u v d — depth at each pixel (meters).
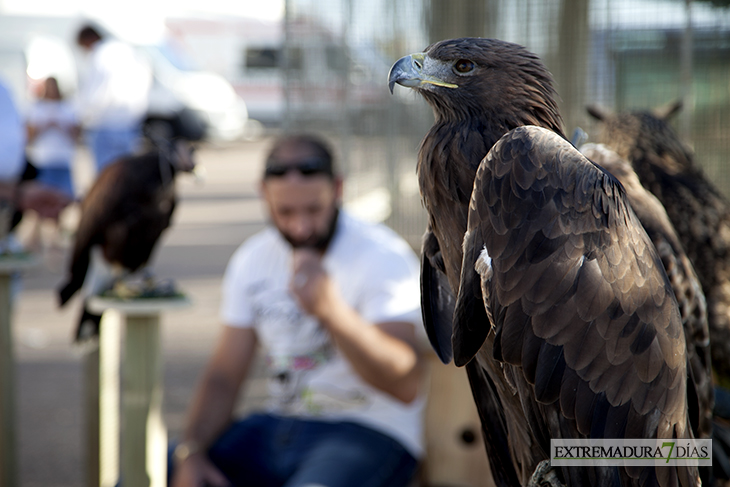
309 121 4.78
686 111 3.92
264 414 2.86
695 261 2.07
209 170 15.35
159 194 3.54
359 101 4.80
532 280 1.25
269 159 2.83
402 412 2.78
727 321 2.03
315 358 2.82
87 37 8.08
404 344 2.71
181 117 16.81
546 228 1.27
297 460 2.70
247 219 10.63
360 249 2.87
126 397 2.66
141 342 2.66
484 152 1.46
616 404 1.25
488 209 1.31
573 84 4.25
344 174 4.82
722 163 4.02
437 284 1.63
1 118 3.34
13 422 3.24
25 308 6.73
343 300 2.82
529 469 1.59
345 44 4.74
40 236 8.00
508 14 4.43
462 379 3.31
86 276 3.68
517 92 1.48
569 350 1.24
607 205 1.30
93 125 7.91
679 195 2.10
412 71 1.53
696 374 1.71
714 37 4.04
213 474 2.72
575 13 4.23
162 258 8.38
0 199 3.21
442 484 3.34
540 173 1.29
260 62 20.03
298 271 2.56
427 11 4.63
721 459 1.81
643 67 4.12
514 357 1.26
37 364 5.44
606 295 1.25
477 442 3.30
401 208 4.86
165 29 19.27
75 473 3.81
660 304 1.31
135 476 2.67
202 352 5.66
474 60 1.49
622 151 2.19
